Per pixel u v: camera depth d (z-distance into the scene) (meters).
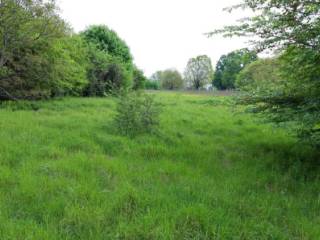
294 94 6.32
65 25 13.74
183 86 63.97
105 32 28.58
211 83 65.38
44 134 7.54
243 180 5.53
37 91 14.48
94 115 11.34
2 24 11.76
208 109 15.63
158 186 5.00
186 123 11.09
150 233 3.61
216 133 9.84
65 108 13.10
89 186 4.76
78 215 3.91
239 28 6.16
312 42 5.68
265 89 6.83
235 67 58.41
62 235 3.55
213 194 4.75
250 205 4.49
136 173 5.56
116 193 4.54
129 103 8.69
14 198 4.33
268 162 6.63
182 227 3.77
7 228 3.54
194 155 7.06
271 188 5.37
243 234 3.75
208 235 3.70
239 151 7.64
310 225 4.04
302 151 7.24
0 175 4.95
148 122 8.65
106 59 22.58
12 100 13.88
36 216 3.96
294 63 6.25
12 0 11.63
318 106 5.73
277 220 4.18
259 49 6.25
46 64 14.00
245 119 12.36
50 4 12.62
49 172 5.30
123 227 3.71
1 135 7.11
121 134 8.23
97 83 21.36
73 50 17.86
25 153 6.16
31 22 12.29
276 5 5.81
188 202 4.41
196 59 63.75
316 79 6.04
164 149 7.27
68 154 6.41
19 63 13.38
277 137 9.08
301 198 4.92
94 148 6.90
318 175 5.80
